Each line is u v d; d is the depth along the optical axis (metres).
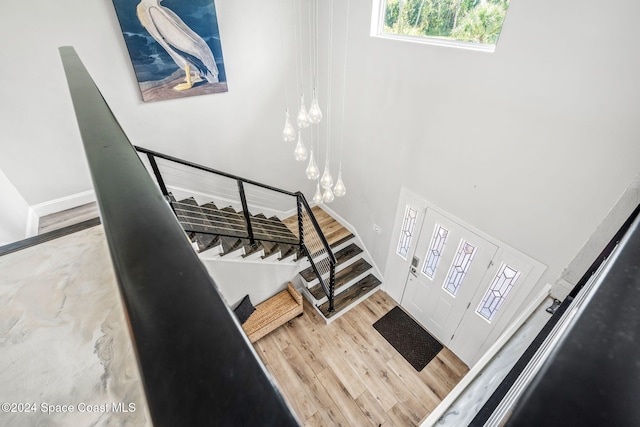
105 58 2.81
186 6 2.96
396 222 3.94
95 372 0.75
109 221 0.37
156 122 3.33
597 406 0.20
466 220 3.07
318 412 3.27
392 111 3.36
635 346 0.25
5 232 2.28
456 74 2.62
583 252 1.95
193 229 3.02
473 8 2.44
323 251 4.50
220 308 0.27
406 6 2.91
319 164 4.95
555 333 1.19
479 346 3.48
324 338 4.02
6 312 0.93
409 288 4.21
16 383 0.74
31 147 2.75
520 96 2.27
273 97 3.99
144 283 0.28
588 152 2.04
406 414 3.26
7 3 2.29
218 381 0.21
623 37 1.71
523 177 2.46
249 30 3.44
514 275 2.85
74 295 0.98
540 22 2.01
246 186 4.39
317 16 3.74
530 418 0.20
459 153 2.86
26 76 2.53
